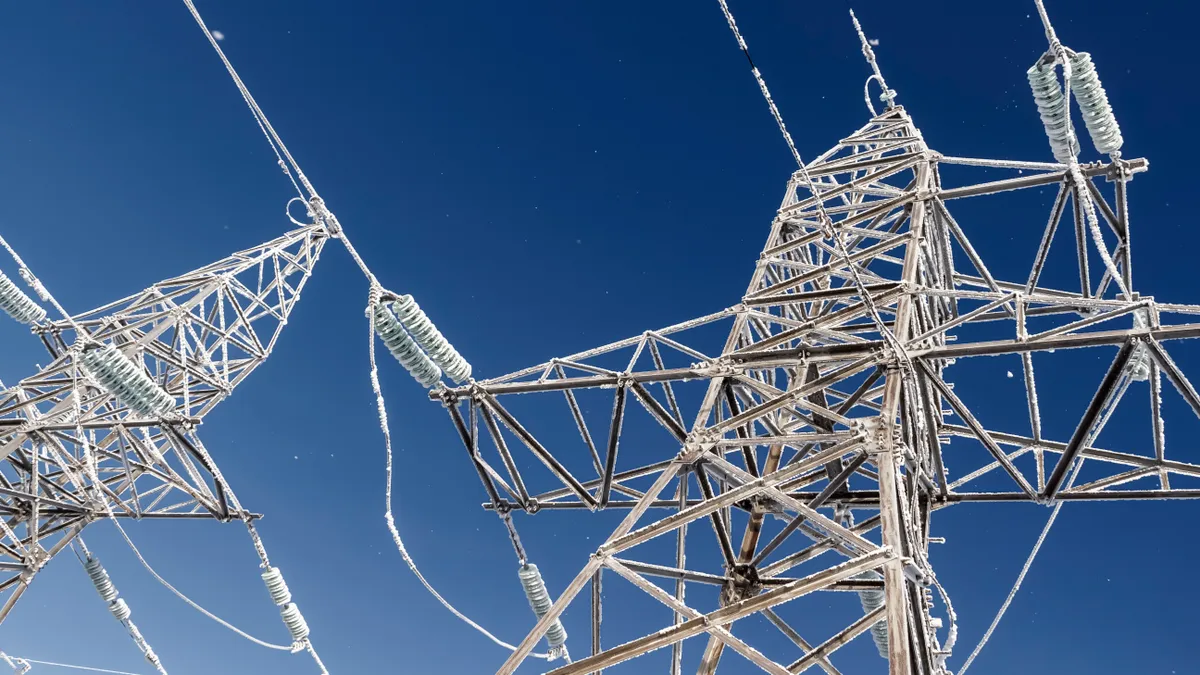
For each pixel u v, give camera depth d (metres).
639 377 11.09
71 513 16.86
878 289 11.30
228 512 16.73
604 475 11.64
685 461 9.60
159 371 18.12
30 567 15.40
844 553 10.12
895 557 7.07
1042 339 9.39
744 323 12.27
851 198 16.58
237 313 18.92
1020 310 9.75
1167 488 11.43
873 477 11.40
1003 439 12.70
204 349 18.05
